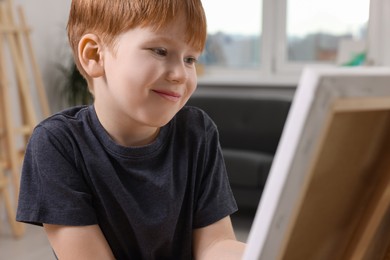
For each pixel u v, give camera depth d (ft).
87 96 13.37
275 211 1.28
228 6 15.48
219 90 14.92
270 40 15.11
